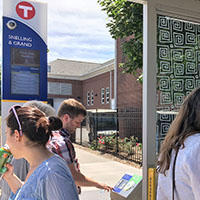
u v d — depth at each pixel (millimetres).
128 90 15875
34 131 1287
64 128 2131
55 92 32312
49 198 1205
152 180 2328
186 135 1439
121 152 10258
